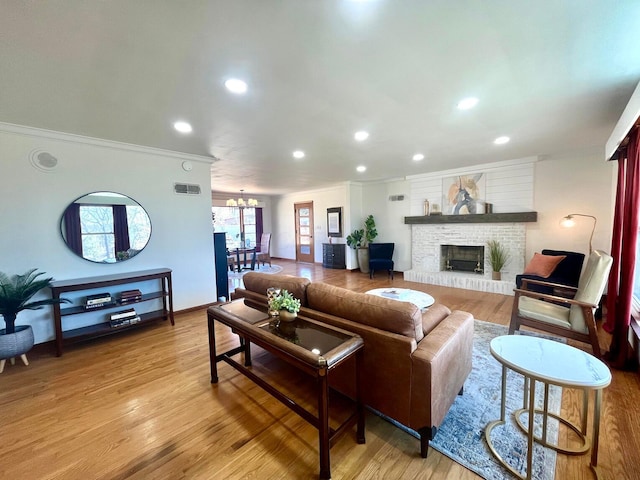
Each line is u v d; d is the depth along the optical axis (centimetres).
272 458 156
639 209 233
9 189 280
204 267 429
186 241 409
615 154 316
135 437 172
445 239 568
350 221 708
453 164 493
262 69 179
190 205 411
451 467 147
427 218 582
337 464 150
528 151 412
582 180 424
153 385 226
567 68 183
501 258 497
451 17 136
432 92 214
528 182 470
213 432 175
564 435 165
